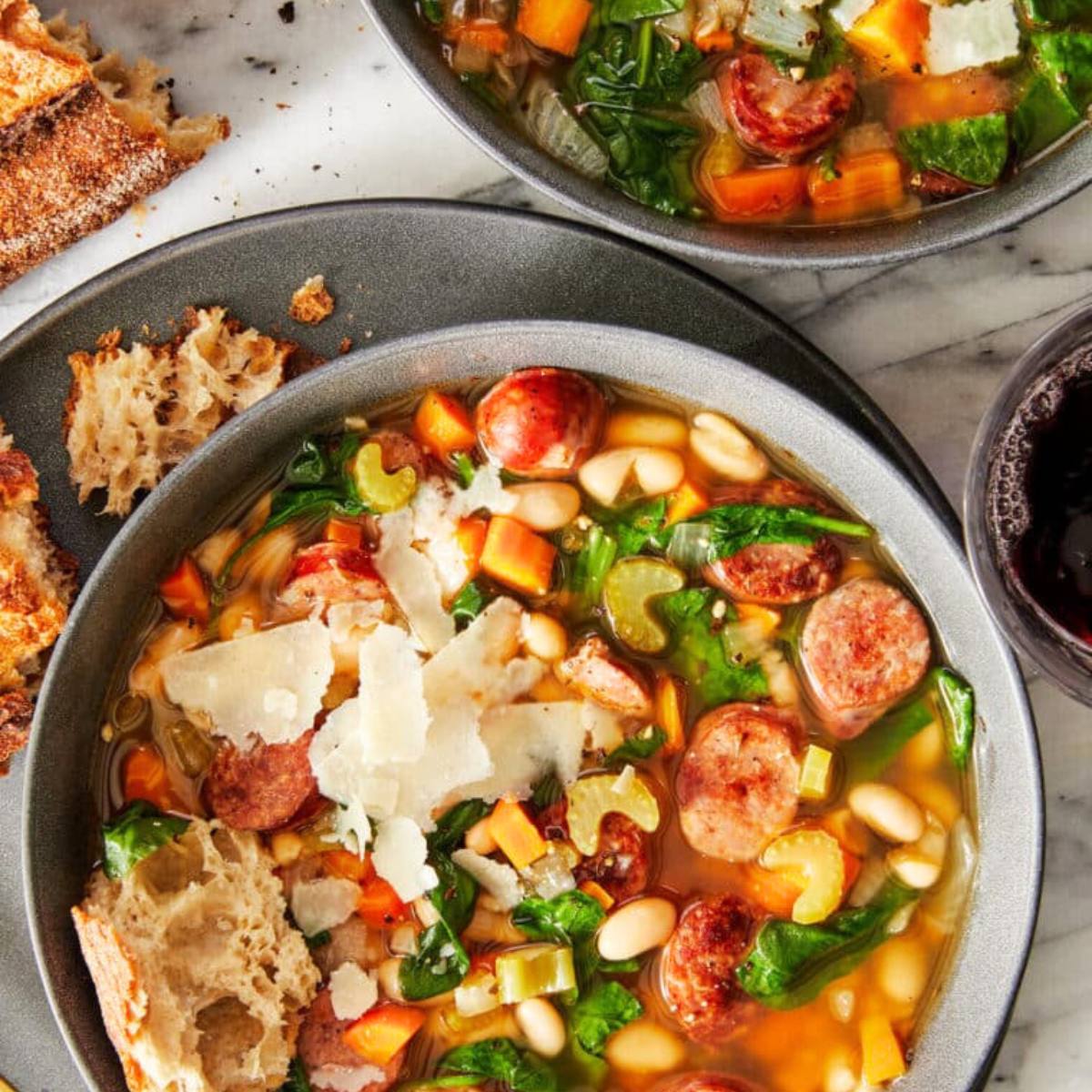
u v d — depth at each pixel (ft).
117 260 2.28
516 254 2.22
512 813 2.13
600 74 2.15
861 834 2.15
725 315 2.21
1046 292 2.25
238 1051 2.13
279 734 2.13
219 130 2.26
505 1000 2.14
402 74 2.27
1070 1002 2.23
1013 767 2.09
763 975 2.14
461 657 2.14
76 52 2.23
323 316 2.23
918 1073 2.14
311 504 2.16
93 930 2.10
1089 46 2.10
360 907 2.14
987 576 2.08
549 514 2.15
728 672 2.15
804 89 2.12
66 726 2.11
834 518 2.14
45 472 2.24
